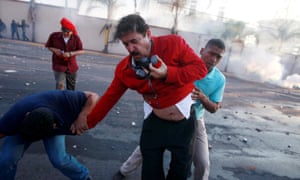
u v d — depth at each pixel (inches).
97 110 79.0
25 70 317.7
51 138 87.2
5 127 79.0
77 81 309.4
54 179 109.0
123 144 156.5
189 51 66.7
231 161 161.5
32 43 741.9
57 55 167.6
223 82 96.7
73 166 90.4
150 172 73.1
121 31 60.1
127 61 68.2
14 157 80.7
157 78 63.2
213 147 179.6
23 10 816.9
